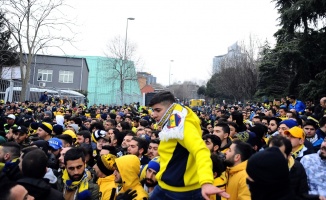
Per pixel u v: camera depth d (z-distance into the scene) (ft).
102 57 183.62
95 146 24.75
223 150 17.84
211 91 158.40
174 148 9.12
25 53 93.30
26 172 10.85
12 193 8.23
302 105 44.01
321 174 13.61
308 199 8.98
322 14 63.10
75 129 30.01
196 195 8.93
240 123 25.54
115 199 14.11
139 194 13.44
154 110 9.52
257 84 101.30
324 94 57.52
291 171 12.40
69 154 13.34
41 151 11.46
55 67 157.48
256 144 19.26
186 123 8.82
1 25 78.74
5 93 76.23
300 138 17.07
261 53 108.68
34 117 47.60
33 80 153.17
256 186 7.04
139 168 14.11
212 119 46.68
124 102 123.34
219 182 12.51
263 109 56.08
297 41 71.15
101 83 174.50
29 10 75.15
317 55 67.31
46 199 10.80
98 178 15.61
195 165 8.96
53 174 14.03
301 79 70.59
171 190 9.11
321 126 21.02
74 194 13.42
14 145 15.42
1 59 86.79
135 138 18.90
